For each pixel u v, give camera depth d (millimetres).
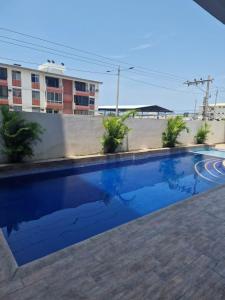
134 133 11938
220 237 3385
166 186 7586
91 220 4898
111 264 2709
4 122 7281
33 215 5090
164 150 12914
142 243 3182
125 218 5047
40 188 6891
